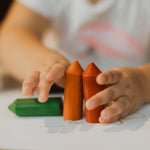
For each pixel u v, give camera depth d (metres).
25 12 0.90
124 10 0.94
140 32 0.94
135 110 0.49
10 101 0.56
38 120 0.44
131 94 0.46
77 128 0.40
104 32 0.94
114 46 0.94
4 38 0.79
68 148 0.32
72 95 0.44
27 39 0.77
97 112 0.42
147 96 0.53
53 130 0.39
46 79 0.42
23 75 0.62
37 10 0.90
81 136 0.36
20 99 0.49
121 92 0.44
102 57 0.94
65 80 0.45
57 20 0.96
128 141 0.34
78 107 0.44
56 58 0.54
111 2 0.93
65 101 0.45
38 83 0.44
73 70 0.43
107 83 0.43
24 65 0.61
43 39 0.95
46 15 0.92
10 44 0.75
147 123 0.42
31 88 0.41
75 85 0.43
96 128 0.40
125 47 0.94
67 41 0.97
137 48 0.94
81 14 0.93
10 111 0.49
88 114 0.43
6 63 0.70
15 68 0.66
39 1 0.90
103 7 0.92
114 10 0.94
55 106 0.46
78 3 0.94
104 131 0.38
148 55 0.97
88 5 0.94
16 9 0.93
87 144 0.33
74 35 0.95
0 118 0.45
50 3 0.92
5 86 0.68
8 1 1.05
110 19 0.94
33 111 0.46
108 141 0.34
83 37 0.95
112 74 0.44
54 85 0.63
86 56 0.96
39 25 0.91
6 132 0.38
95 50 0.95
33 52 0.66
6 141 0.35
